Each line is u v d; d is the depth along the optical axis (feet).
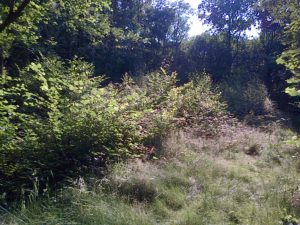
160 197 18.49
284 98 82.84
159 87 39.34
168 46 121.08
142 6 112.57
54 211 15.33
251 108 62.03
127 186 18.70
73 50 68.59
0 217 14.57
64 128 21.30
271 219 15.96
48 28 53.67
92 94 23.35
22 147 19.93
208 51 112.27
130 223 14.73
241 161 28.19
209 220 16.12
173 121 32.48
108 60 86.99
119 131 24.11
